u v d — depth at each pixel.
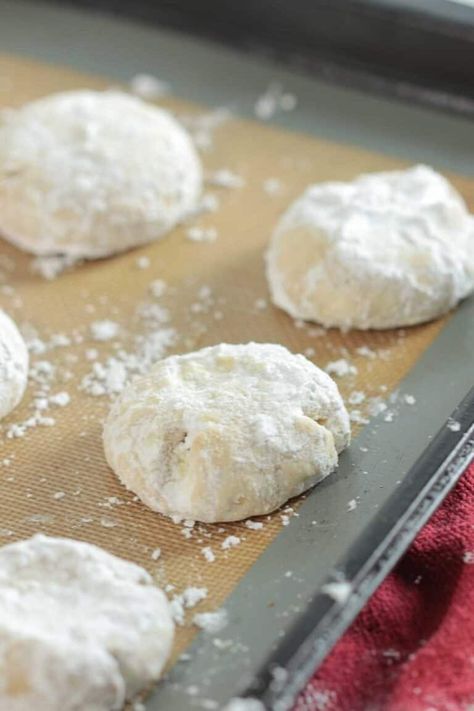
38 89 0.42
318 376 0.30
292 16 0.42
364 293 0.33
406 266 0.33
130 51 0.43
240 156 0.39
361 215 0.34
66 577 0.27
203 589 0.28
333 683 0.27
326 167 0.38
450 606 0.29
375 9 0.40
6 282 0.35
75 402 0.32
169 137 0.37
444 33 0.40
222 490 0.29
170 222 0.36
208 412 0.29
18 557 0.27
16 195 0.36
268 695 0.25
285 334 0.33
